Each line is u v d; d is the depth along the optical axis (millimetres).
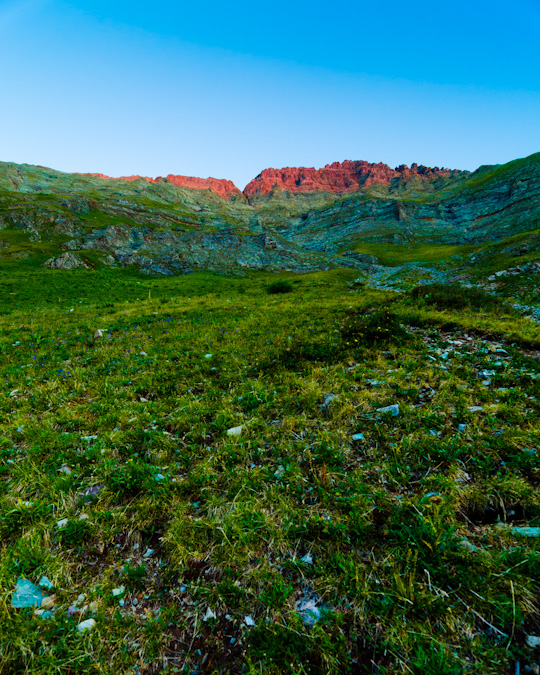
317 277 55594
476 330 11742
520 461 4520
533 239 42125
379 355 9594
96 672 2852
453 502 4074
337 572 3475
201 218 193500
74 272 54625
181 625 3188
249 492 4652
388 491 4461
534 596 3055
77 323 19312
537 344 9688
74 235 92562
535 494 4062
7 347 13977
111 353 12336
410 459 4977
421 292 21734
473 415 5789
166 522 4324
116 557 3916
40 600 3375
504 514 3971
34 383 9477
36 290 38281
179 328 16500
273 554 3762
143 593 3506
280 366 9414
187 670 2850
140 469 5023
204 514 4391
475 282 33469
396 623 2957
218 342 13188
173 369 10195
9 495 4758
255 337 13672
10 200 115562
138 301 30906
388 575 3387
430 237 138250
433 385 7332
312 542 3793
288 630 2988
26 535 4043
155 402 7820
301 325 15562
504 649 2729
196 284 49469
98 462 5430
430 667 2641
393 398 6836
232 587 3359
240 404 7332
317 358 10023
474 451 4871
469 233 127500
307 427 6141
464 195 164875
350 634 2971
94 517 4305
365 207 187250
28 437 6395
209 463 5312
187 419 6770
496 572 3227
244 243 101375
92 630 3082
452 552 3396
